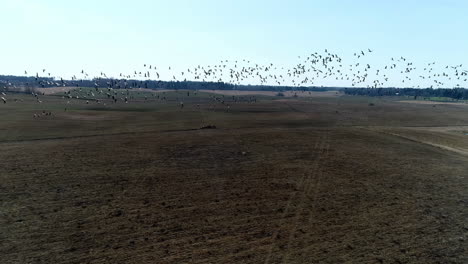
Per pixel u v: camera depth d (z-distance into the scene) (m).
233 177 29.33
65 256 16.44
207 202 23.50
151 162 34.25
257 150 40.12
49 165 32.50
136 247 17.30
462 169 32.78
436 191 26.12
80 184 27.09
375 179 28.97
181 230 19.23
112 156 36.59
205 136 50.53
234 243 17.72
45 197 24.22
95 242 17.83
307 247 17.34
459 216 21.38
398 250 17.06
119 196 24.59
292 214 21.50
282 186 26.92
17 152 37.94
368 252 16.84
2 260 16.06
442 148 44.41
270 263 15.80
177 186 26.89
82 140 47.00
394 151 40.66
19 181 27.56
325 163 34.12
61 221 20.34
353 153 38.88
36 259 16.17
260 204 23.16
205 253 16.70
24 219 20.55
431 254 16.69
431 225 20.02
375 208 22.56
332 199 24.16
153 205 22.95
